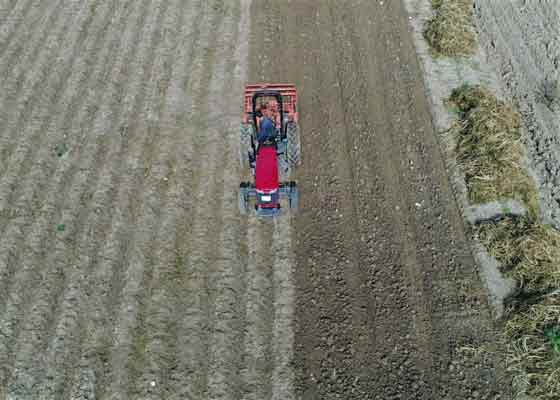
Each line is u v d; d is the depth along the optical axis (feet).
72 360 35.53
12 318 37.60
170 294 38.78
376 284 38.96
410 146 47.78
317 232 42.27
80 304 38.19
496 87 52.49
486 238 40.42
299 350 35.83
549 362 33.71
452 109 50.67
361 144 48.14
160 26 61.62
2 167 47.37
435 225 42.22
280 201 44.47
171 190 45.24
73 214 43.68
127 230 42.63
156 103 52.49
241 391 34.09
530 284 37.55
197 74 55.42
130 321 37.24
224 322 37.22
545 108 50.19
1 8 64.85
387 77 54.08
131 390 34.17
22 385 34.45
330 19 61.52
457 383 33.86
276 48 58.08
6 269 40.27
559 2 61.16
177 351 35.94
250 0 64.75
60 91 54.34
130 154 48.03
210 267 40.40
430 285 38.70
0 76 55.98
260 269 40.22
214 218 43.45
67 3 65.51
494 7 61.62
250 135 44.14
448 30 57.16
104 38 60.34
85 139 49.52
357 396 33.68
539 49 55.93
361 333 36.47
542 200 43.50
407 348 35.63
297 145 43.93
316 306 38.01
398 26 59.93
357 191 44.73
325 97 52.37
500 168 44.19
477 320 36.73
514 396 33.06
